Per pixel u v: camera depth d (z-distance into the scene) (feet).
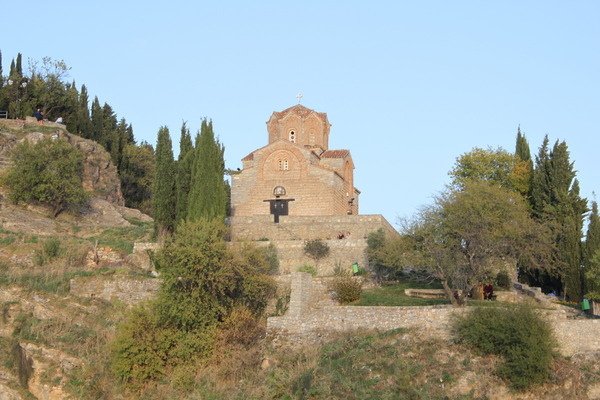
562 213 281.13
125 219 346.95
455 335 212.23
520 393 199.52
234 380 213.87
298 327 226.99
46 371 226.99
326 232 300.40
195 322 224.74
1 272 261.85
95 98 414.00
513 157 313.12
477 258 253.44
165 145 297.53
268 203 319.68
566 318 218.18
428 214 258.57
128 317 230.27
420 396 197.06
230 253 233.55
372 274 275.18
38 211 323.98
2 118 378.73
